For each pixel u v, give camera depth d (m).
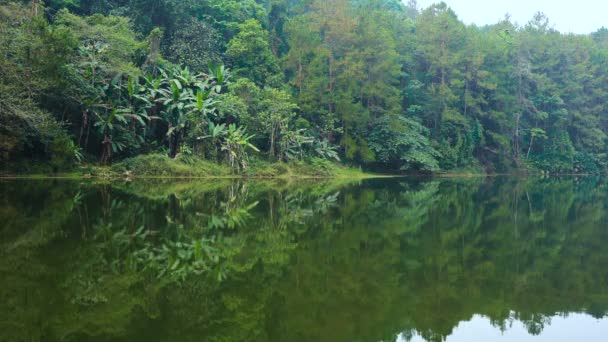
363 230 12.27
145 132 31.50
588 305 6.55
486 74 47.56
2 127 22.73
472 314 6.10
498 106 50.88
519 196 24.38
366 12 44.66
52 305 5.78
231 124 32.94
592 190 30.09
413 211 16.72
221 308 5.97
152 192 19.66
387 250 9.91
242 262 8.36
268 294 6.62
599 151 56.84
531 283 7.59
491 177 46.94
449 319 5.89
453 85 46.84
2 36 22.22
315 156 38.41
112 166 28.42
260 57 39.44
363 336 5.20
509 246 10.66
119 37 29.34
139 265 7.77
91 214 12.69
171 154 31.91
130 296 6.26
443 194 24.48
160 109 33.16
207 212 14.34
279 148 36.12
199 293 6.53
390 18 52.88
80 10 36.94
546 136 51.91
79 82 26.67
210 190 22.03
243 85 34.69
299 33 39.84
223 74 33.78
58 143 25.72
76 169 26.80
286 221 13.30
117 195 17.75
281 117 35.38
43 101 26.27
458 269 8.42
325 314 5.92
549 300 6.73
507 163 51.28
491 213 16.61
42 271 7.16
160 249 8.97
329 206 17.48
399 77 48.59
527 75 52.16
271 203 17.69
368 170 43.31
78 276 7.00
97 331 5.03
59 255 8.14
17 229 10.22
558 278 7.91
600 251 10.22
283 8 46.97
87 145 30.17
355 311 6.06
